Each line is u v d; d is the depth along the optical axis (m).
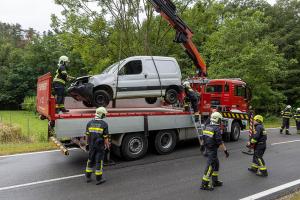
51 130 8.88
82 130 7.71
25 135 12.95
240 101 12.98
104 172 7.39
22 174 7.22
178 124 9.73
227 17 22.56
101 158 6.57
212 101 13.24
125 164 8.22
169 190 6.09
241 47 21.17
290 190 6.18
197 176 7.10
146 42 18.20
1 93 46.16
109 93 9.11
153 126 9.04
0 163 8.34
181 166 8.02
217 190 6.13
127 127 8.46
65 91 8.84
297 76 30.34
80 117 7.69
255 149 7.43
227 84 12.69
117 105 11.19
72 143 8.80
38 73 47.06
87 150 7.73
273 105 26.48
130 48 18.31
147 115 8.91
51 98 7.36
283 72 23.19
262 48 20.48
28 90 46.50
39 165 8.12
